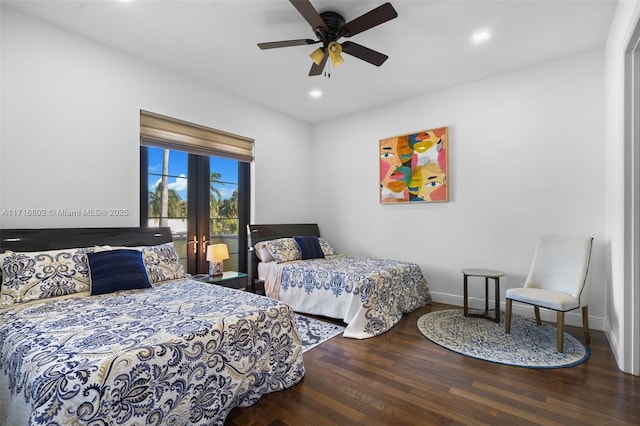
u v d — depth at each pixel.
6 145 2.34
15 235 2.31
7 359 1.49
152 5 2.35
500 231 3.54
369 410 1.77
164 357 1.42
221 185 4.17
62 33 2.62
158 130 3.29
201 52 3.03
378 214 4.52
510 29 2.65
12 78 2.37
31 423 1.11
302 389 1.99
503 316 3.37
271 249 4.02
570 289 2.71
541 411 1.75
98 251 2.46
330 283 3.31
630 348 2.15
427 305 3.85
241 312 1.88
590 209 3.03
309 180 5.21
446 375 2.16
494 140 3.57
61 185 2.61
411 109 4.20
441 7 2.36
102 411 1.21
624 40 2.11
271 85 3.80
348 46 2.48
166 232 3.16
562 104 3.17
